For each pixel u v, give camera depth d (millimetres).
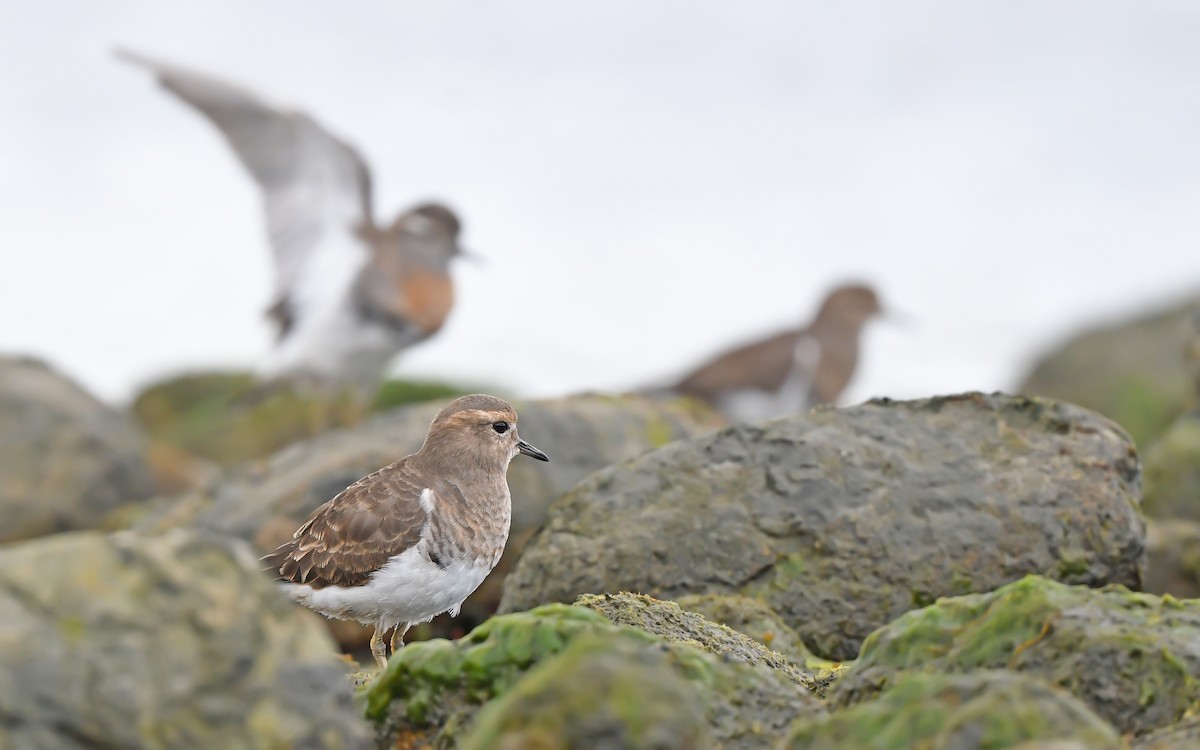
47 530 19250
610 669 6137
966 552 11078
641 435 15102
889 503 11266
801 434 11688
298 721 6484
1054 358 28000
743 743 7328
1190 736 6750
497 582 13422
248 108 19234
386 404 26766
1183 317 27891
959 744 6051
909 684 6645
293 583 10547
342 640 13047
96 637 6312
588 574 11188
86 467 19656
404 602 10586
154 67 19203
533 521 13789
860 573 11055
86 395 20734
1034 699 6184
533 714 6020
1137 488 11719
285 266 19969
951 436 11688
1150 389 25875
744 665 7848
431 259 20766
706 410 16375
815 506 11273
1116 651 7336
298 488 13938
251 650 6535
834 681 8758
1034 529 11141
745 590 11086
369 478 10930
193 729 6309
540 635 7586
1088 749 5816
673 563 11172
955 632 7828
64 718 6125
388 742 7688
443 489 10773
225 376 28922
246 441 24953
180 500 15531
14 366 20672
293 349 20219
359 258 20094
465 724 7445
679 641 8648
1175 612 7844
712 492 11477
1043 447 11547
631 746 5945
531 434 14469
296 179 19734
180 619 6480
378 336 20422
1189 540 14188
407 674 7707
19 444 19453
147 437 24250
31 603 6320
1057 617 7609
